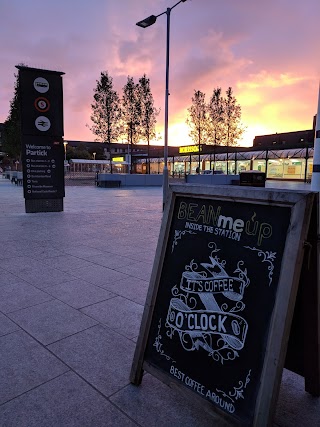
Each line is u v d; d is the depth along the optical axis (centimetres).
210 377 192
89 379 241
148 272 481
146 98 4447
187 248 220
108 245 648
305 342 199
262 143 6862
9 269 491
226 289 195
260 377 171
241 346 183
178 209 232
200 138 5000
